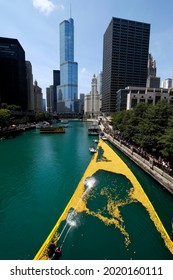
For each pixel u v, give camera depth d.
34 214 23.84
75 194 28.31
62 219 22.14
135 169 40.22
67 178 35.88
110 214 23.06
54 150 61.09
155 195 28.81
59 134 105.31
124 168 39.50
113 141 67.12
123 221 21.69
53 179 35.34
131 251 17.42
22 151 59.12
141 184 32.88
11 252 17.58
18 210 24.75
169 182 27.36
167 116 38.81
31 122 159.88
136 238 18.97
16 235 19.88
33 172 39.19
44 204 26.33
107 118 180.88
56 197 28.41
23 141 78.44
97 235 19.45
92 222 21.52
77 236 19.31
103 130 106.19
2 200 27.41
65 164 44.97
